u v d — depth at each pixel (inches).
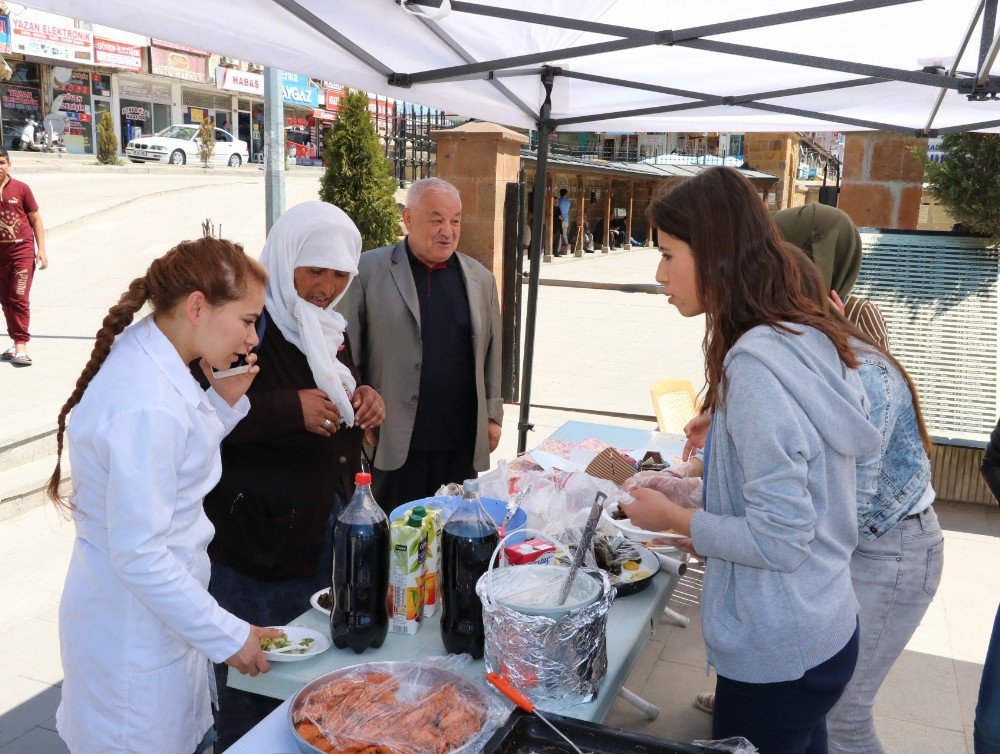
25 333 250.2
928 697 122.2
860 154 235.0
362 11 101.1
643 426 249.1
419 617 68.9
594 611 57.6
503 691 52.7
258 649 61.2
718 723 61.7
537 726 50.8
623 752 49.3
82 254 457.7
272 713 56.1
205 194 709.3
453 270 133.2
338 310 130.6
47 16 957.2
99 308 348.8
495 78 134.8
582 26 91.2
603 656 60.1
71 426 59.9
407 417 128.1
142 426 56.8
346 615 63.9
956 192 192.9
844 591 58.8
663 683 127.6
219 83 1197.7
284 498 87.3
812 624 56.5
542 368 328.8
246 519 86.9
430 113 557.9
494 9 92.1
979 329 195.9
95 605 61.2
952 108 136.9
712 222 58.2
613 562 77.7
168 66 1115.9
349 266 90.4
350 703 53.6
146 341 60.7
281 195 259.3
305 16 100.2
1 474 178.7
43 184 713.6
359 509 63.9
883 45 108.4
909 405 70.9
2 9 901.2
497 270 264.8
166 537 59.7
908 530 72.6
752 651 57.6
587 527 60.0
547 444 119.2
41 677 119.4
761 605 56.8
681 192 60.2
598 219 1059.9
